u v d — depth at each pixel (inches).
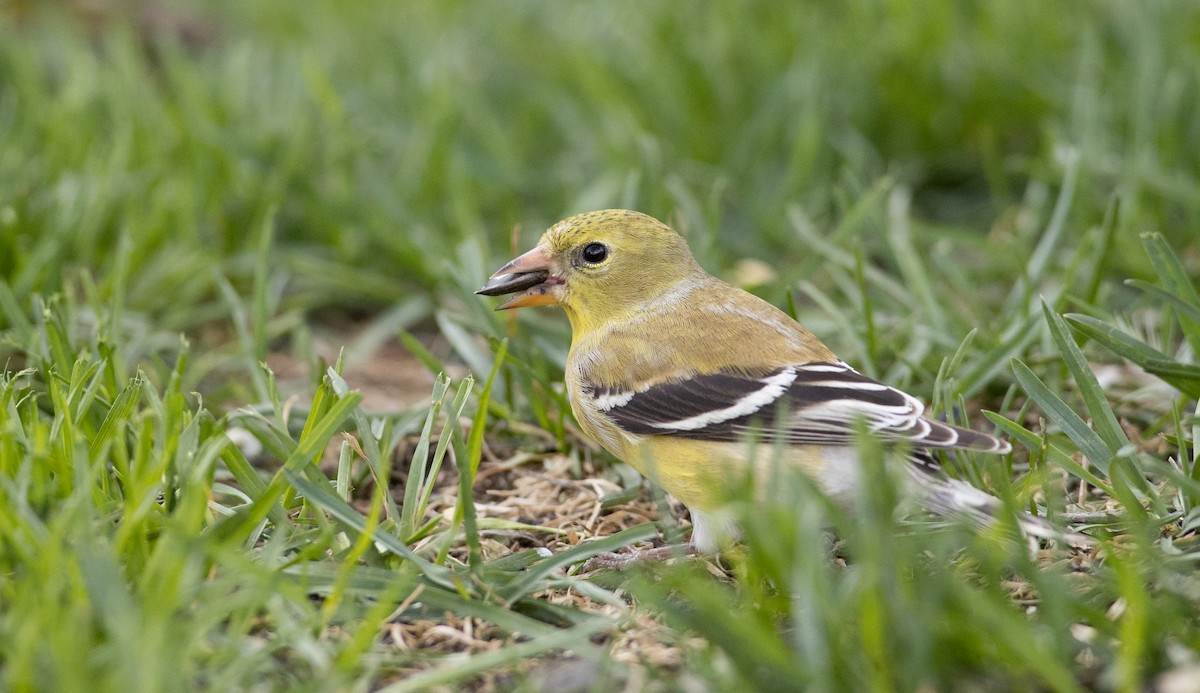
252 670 240.2
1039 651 219.9
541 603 274.1
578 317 373.1
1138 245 470.0
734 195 565.3
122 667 212.2
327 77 620.7
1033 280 430.9
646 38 633.6
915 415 293.1
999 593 243.8
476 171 574.9
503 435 397.1
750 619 236.2
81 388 324.8
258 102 596.1
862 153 578.2
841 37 629.6
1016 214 537.6
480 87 649.0
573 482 369.1
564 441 385.4
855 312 453.1
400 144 592.1
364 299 514.3
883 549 236.2
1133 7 598.2
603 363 347.3
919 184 594.9
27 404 324.2
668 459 330.3
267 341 470.3
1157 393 372.8
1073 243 497.7
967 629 228.2
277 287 501.0
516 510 351.9
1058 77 598.9
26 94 575.8
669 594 285.0
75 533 252.7
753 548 253.4
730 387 323.9
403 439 392.8
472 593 274.5
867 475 251.9
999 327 426.3
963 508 276.2
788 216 535.2
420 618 272.4
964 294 444.1
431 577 271.0
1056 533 268.1
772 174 581.6
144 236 491.8
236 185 534.6
